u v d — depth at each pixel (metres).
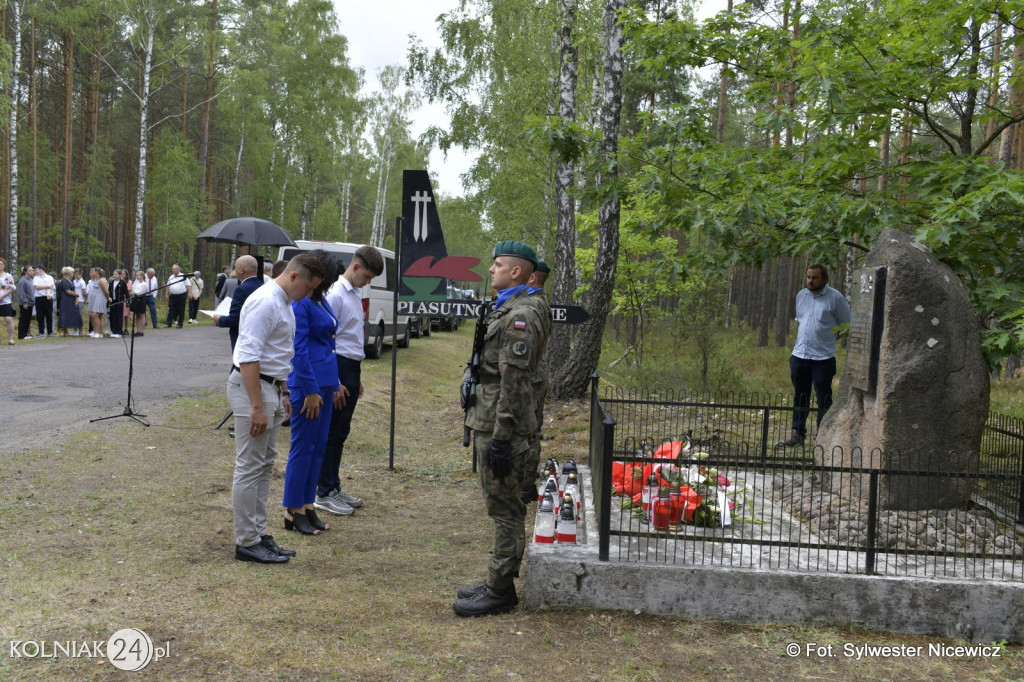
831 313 7.87
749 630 4.11
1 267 15.71
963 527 5.09
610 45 10.33
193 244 33.88
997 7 6.81
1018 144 14.39
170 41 31.75
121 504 5.80
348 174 41.69
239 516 4.79
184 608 3.96
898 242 5.57
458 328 32.97
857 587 4.18
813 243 7.54
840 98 6.73
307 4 36.38
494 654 3.69
